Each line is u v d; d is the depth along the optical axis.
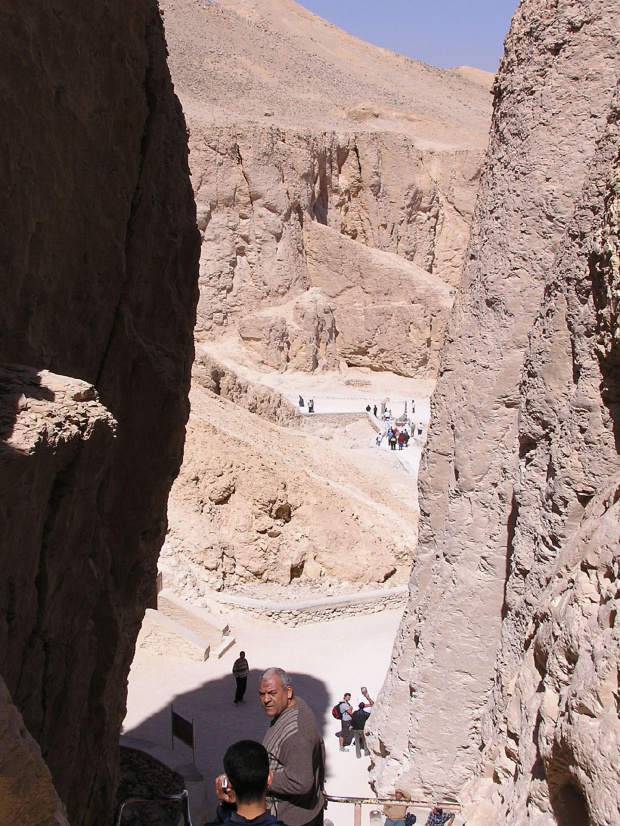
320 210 54.06
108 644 7.68
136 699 13.75
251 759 4.21
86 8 7.11
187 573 17.09
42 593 5.98
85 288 7.48
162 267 8.78
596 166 7.01
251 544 18.36
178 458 9.09
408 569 20.03
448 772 9.78
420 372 49.44
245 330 47.12
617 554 4.86
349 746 12.66
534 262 8.94
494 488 9.34
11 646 5.61
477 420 9.32
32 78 6.38
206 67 65.94
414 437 36.97
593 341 6.80
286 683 5.11
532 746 5.59
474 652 9.51
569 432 6.91
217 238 48.59
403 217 56.62
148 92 8.51
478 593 9.45
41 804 3.87
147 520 8.71
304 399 43.84
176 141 8.95
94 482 6.42
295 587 18.47
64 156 6.93
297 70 74.81
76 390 6.01
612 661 4.37
